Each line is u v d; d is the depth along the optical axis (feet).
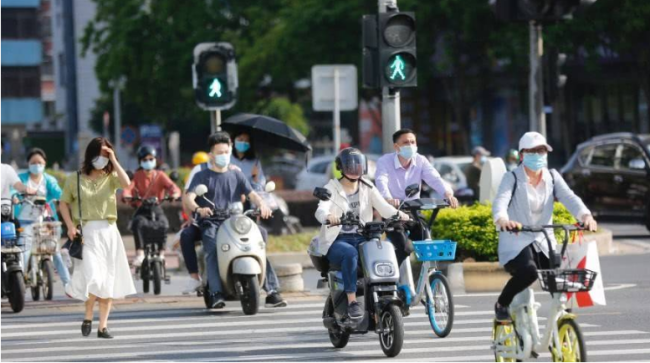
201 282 132.98
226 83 167.73
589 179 238.07
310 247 103.35
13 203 141.69
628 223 258.57
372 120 528.63
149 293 152.87
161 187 153.17
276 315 127.44
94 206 111.55
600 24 340.18
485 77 391.65
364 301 99.19
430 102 466.70
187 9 451.53
